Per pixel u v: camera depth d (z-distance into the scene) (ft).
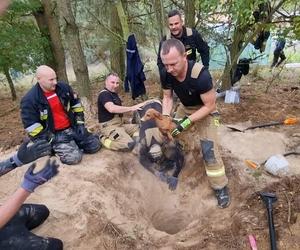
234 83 24.73
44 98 14.11
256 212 11.60
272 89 26.37
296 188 12.39
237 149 16.07
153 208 14.49
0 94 37.73
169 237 11.48
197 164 14.66
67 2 20.83
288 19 20.88
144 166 15.24
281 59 31.73
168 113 12.83
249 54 27.25
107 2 29.43
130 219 12.25
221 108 21.38
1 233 9.61
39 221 11.14
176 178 14.85
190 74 11.12
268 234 10.74
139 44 31.40
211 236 11.04
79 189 12.73
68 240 10.85
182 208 14.06
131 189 14.10
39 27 29.22
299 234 10.63
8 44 26.68
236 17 17.15
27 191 5.36
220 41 24.26
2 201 12.85
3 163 7.89
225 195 12.73
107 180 13.58
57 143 14.67
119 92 29.66
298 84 28.45
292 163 14.80
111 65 33.24
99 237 11.00
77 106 15.30
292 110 20.76
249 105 21.84
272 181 13.44
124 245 10.91
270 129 18.21
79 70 22.04
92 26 31.81
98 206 12.01
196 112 11.71
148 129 15.02
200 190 13.98
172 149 15.02
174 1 24.71
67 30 21.40
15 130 21.84
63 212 11.76
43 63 28.96
